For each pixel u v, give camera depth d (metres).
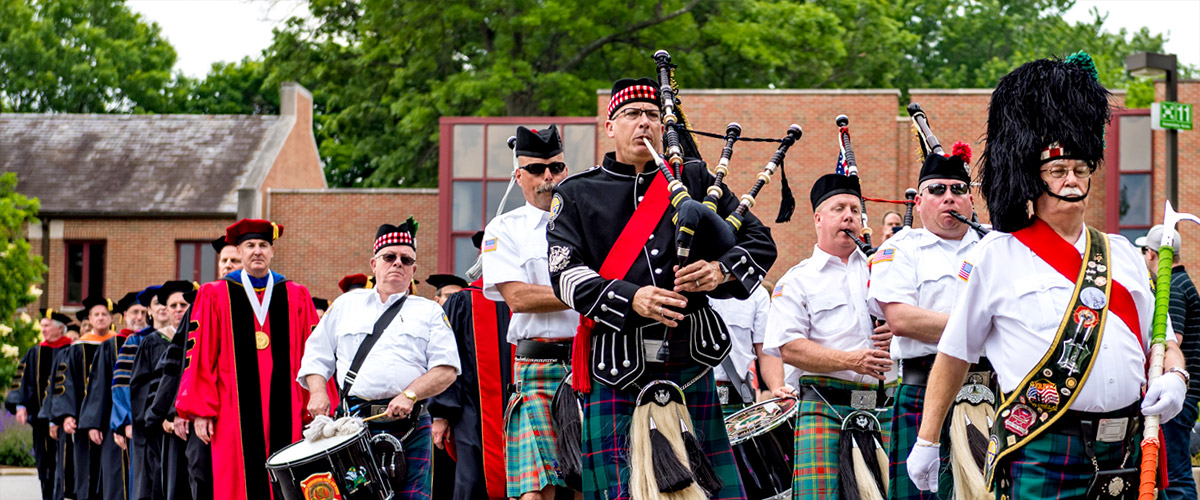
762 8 30.28
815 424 5.87
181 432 8.20
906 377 5.70
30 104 45.41
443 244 24.42
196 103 45.53
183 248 28.94
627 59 29.09
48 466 13.41
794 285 6.04
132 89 45.28
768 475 6.02
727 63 30.30
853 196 6.06
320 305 11.44
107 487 11.36
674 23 28.97
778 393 6.04
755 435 5.98
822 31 30.62
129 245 28.94
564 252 4.22
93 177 29.98
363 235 27.02
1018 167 3.84
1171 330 3.96
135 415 10.10
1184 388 3.72
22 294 21.44
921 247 5.70
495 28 27.86
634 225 4.23
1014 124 3.87
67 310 29.00
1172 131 13.66
